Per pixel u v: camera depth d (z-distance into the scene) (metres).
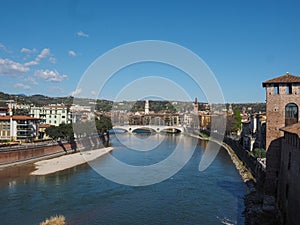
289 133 40.28
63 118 180.38
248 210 47.31
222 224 42.41
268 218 43.38
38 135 147.12
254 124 120.69
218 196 56.88
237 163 93.00
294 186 36.06
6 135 126.81
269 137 50.69
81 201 53.50
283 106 50.59
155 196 56.91
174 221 43.81
